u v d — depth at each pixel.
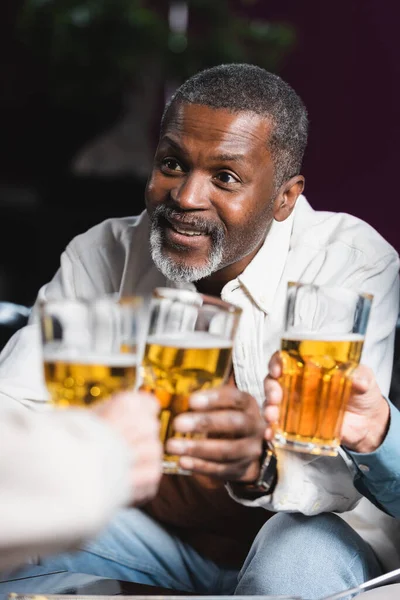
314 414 1.40
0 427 0.90
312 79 6.23
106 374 1.17
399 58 6.04
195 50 5.08
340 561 1.78
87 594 1.54
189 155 1.84
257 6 6.29
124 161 5.69
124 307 1.18
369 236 2.17
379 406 1.60
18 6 6.65
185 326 1.29
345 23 6.13
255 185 1.88
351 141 6.18
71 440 0.92
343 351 1.37
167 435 1.32
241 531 2.07
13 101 6.54
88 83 5.10
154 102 5.53
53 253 5.94
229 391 1.35
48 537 0.88
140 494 1.09
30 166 6.56
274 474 1.63
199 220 1.85
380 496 1.75
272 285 2.05
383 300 2.09
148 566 2.05
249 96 1.88
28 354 2.03
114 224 2.31
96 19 4.88
